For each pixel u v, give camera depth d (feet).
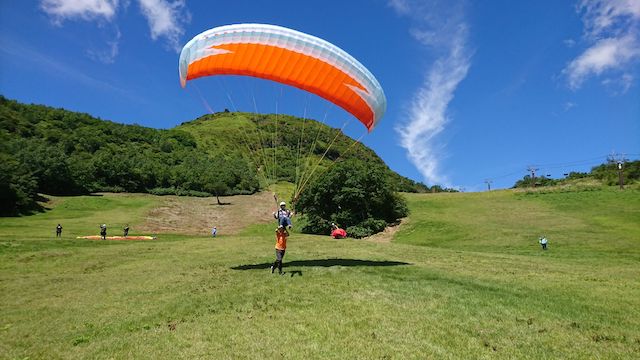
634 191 199.21
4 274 55.42
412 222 178.09
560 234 132.67
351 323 29.96
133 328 30.12
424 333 28.30
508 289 40.68
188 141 403.34
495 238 135.74
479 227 157.48
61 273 55.67
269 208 258.57
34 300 40.73
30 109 347.56
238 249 76.28
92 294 41.60
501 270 53.36
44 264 63.10
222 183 282.97
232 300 35.78
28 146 265.95
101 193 277.03
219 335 27.84
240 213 244.42
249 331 28.37
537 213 177.99
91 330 30.27
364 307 33.40
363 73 50.78
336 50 49.03
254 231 199.41
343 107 52.39
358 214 174.09
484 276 47.62
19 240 95.61
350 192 168.45
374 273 46.16
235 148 441.68
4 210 197.67
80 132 328.90
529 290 40.81
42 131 312.29
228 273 48.57
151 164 306.55
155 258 66.69
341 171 175.22
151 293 40.45
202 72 48.75
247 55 47.91
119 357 24.88
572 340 27.61
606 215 162.30
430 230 164.35
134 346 26.48
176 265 57.47
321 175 177.27
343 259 58.49
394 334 28.07
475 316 31.96
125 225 183.73
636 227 138.10
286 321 30.30
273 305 34.04
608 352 25.80
